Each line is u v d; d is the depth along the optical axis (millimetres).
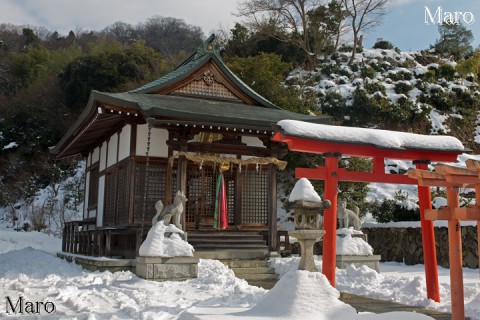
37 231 28266
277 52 38656
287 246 15055
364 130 8164
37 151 35750
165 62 41812
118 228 13867
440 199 17609
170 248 10617
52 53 49344
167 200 13695
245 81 26203
